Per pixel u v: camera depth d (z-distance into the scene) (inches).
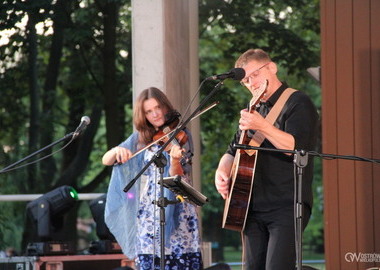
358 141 489.4
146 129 369.4
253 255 337.1
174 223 364.2
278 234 325.7
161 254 330.6
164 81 474.6
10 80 871.1
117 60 860.6
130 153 371.2
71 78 930.7
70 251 472.7
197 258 367.2
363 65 491.5
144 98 366.3
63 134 949.2
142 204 369.1
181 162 362.0
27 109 932.6
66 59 948.6
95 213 481.1
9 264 451.8
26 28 745.0
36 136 911.7
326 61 494.0
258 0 847.7
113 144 855.1
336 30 494.6
